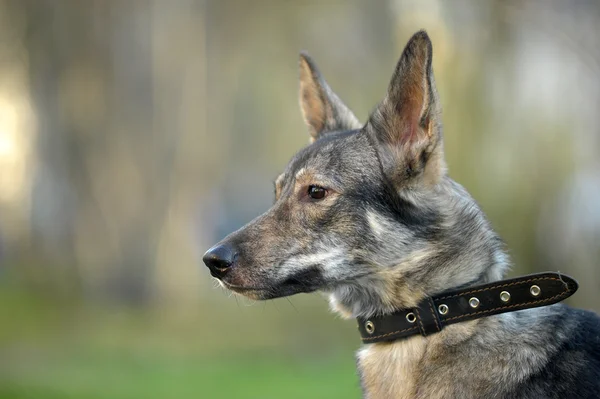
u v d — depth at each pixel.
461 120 17.38
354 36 25.14
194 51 24.11
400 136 4.74
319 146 5.04
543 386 4.21
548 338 4.36
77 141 23.77
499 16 17.20
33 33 23.69
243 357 15.98
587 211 15.99
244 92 32.50
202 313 20.56
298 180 4.93
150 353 16.30
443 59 17.61
